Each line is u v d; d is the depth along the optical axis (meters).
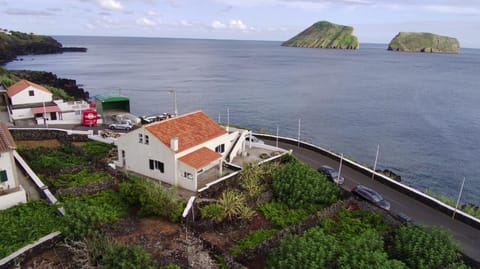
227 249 25.48
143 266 21.09
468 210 33.00
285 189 33.03
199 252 23.98
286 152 44.00
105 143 45.06
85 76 137.88
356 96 107.06
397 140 67.12
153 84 121.25
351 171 41.12
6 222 25.89
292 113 85.00
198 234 26.84
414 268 23.45
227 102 95.69
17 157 37.38
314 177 34.56
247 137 49.19
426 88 124.00
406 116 83.75
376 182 38.16
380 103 97.44
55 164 36.94
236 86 121.50
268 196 33.41
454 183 50.56
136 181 33.38
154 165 35.69
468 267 23.27
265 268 23.84
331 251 22.47
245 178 34.91
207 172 37.75
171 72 156.62
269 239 26.52
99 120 54.88
